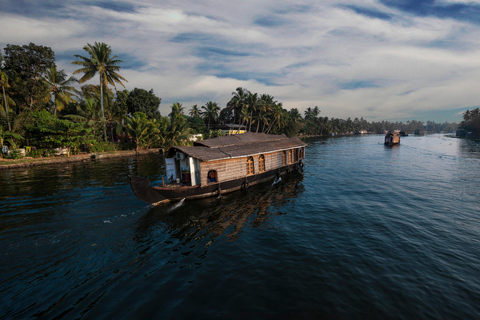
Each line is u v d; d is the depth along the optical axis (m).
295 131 84.56
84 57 39.56
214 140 17.17
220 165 15.37
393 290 6.52
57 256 8.38
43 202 13.84
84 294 6.52
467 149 47.91
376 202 13.96
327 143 69.44
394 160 31.70
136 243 9.34
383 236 9.68
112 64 41.88
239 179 16.61
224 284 6.88
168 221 11.43
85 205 13.34
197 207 13.35
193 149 15.00
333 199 14.70
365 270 7.42
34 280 7.10
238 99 66.31
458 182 18.78
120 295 6.48
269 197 15.30
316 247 8.89
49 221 11.20
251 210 12.98
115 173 22.75
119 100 50.31
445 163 28.88
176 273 7.45
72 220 11.36
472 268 7.48
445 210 12.52
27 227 10.57
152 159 33.69
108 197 14.77
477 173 22.53
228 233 10.23
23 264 7.89
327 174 22.50
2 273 7.42
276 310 5.84
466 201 13.99
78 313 5.84
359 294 6.36
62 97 37.75
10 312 5.86
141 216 11.95
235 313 5.78
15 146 30.05
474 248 8.66
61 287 6.80
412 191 16.22
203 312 5.83
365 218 11.59
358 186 17.75
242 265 7.82
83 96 47.91
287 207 13.42
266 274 7.30
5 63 31.84
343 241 9.32
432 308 5.88
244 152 16.73
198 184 14.74
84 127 37.66
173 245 9.23
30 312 5.87
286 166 21.89
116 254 8.56
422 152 42.09
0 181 19.36
